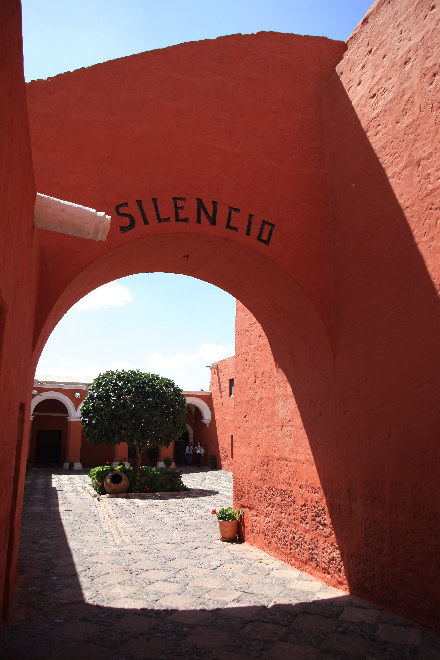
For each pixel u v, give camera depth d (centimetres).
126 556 702
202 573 611
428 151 473
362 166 573
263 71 632
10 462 364
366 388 537
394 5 541
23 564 644
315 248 616
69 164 531
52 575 594
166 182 561
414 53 502
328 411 604
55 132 533
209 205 573
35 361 532
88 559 681
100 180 538
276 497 715
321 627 434
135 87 572
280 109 631
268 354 776
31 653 372
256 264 622
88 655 373
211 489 1675
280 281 625
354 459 546
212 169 583
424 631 424
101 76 562
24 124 311
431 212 463
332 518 579
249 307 748
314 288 607
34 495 1416
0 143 225
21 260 334
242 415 855
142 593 527
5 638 397
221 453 2520
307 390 655
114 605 487
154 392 1688
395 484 481
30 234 384
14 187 276
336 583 559
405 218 499
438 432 433
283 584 568
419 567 443
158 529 934
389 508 487
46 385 2358
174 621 446
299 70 650
